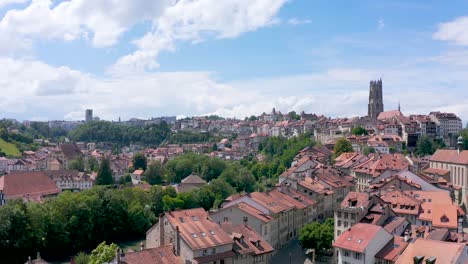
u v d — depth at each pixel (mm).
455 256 98875
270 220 165375
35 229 179500
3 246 171125
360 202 156500
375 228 129750
